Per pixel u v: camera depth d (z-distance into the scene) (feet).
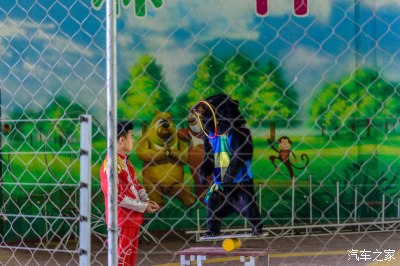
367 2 37.50
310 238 35.96
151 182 37.96
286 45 37.99
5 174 34.81
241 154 28.14
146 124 37.76
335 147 38.78
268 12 37.83
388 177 38.34
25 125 36.35
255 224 28.25
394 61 37.65
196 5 37.60
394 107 38.04
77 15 36.24
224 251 21.07
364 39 37.73
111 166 15.23
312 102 38.34
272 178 38.60
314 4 37.81
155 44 37.45
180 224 37.65
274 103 38.27
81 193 15.31
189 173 38.09
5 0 36.09
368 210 38.40
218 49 37.86
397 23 37.27
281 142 38.60
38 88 36.29
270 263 28.73
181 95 37.91
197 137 38.04
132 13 37.14
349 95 38.27
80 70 36.37
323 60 38.04
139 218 21.59
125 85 37.35
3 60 35.99
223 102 28.55
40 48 36.27
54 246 34.12
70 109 36.29
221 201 28.32
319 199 38.88
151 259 30.81
